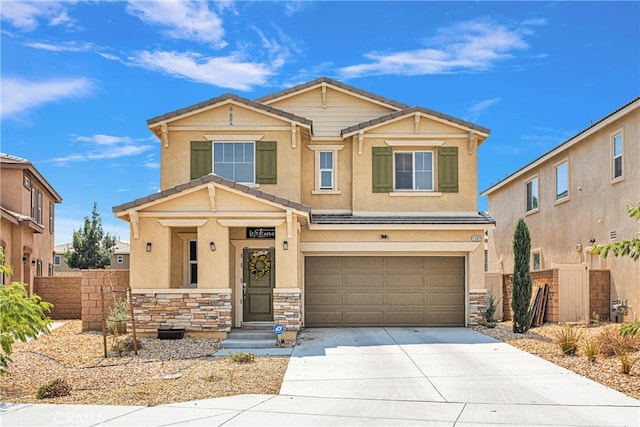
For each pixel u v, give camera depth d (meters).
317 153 19.47
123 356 13.37
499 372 11.59
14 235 22.80
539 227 25.02
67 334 16.78
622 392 9.88
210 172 18.42
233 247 17.67
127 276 17.73
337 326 18.59
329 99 19.91
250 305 17.73
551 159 23.70
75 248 39.50
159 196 15.67
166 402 9.34
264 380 10.96
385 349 14.34
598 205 19.61
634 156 17.34
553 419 8.33
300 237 18.38
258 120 18.58
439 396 9.77
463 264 18.77
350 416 8.52
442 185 18.95
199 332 15.69
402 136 19.03
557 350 13.53
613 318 18.16
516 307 16.66
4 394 9.98
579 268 18.12
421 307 18.66
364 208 18.98
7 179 24.31
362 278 18.72
